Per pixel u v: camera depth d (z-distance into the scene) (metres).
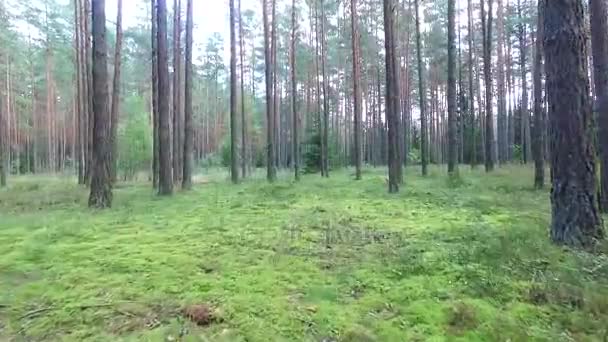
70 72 36.66
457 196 12.02
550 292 4.09
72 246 6.31
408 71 36.25
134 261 5.41
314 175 26.16
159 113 14.15
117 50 19.14
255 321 3.59
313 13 29.38
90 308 3.92
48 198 13.68
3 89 34.00
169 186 14.01
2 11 25.17
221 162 38.75
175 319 3.66
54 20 27.59
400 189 14.48
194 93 50.47
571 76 5.82
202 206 10.88
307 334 3.39
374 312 3.80
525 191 12.98
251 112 40.16
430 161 41.25
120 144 24.91
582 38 5.87
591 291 4.07
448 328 3.47
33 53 35.44
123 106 31.44
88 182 19.23
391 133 13.93
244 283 4.53
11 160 40.66
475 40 33.69
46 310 3.91
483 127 35.47
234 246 6.24
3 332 3.53
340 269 5.02
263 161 40.47
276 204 11.17
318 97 30.80
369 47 32.19
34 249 6.10
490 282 4.38
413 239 6.57
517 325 3.49
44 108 43.97
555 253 5.28
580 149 5.74
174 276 4.78
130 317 3.72
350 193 13.77
